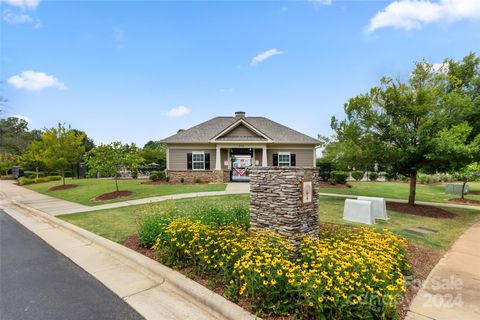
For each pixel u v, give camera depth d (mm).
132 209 9828
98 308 3211
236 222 5969
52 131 18562
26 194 17094
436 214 9188
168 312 3104
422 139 9258
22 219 9398
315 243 4105
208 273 3863
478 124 9820
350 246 3789
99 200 12633
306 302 2646
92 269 4496
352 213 7828
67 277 4172
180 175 19859
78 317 3020
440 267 4402
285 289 2822
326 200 11953
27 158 25250
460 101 9211
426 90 9453
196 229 4355
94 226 7363
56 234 7055
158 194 13375
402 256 3926
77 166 27891
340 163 12312
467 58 11570
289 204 4285
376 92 10250
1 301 3416
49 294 3598
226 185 17219
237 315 2785
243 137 20406
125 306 3252
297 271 2982
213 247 4035
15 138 37875
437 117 9219
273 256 3402
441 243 5832
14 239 6570
